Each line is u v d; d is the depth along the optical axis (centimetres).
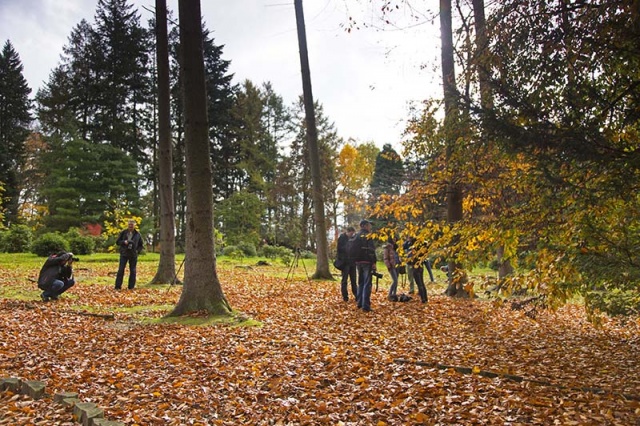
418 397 470
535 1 389
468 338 754
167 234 1483
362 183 4553
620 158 363
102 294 1220
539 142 384
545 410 426
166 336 748
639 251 388
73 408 444
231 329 802
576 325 882
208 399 481
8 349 662
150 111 4288
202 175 940
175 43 3784
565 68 376
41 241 2441
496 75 410
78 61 4244
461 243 482
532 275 419
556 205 393
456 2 468
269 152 4641
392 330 810
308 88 1759
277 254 3186
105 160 3675
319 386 518
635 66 376
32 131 4975
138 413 442
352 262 1033
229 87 4562
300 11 1756
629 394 466
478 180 509
